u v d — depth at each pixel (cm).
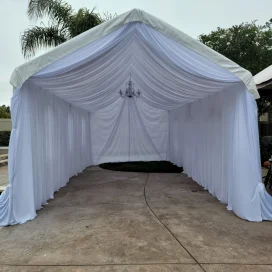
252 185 367
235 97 393
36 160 415
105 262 252
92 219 372
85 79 441
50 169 486
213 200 471
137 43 377
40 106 439
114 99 805
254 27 1184
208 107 538
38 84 410
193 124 656
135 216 384
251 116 367
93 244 291
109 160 948
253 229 333
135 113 947
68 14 816
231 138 409
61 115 582
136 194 515
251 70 1177
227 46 1182
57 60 351
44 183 454
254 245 288
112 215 389
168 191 539
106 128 936
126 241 298
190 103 679
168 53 363
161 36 345
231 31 1205
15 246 289
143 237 309
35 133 414
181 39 348
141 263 249
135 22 335
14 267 245
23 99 372
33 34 798
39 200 420
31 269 241
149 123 959
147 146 970
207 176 547
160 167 827
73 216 386
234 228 337
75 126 730
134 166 847
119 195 508
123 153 960
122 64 462
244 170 371
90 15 802
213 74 372
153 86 588
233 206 400
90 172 775
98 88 545
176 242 295
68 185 601
